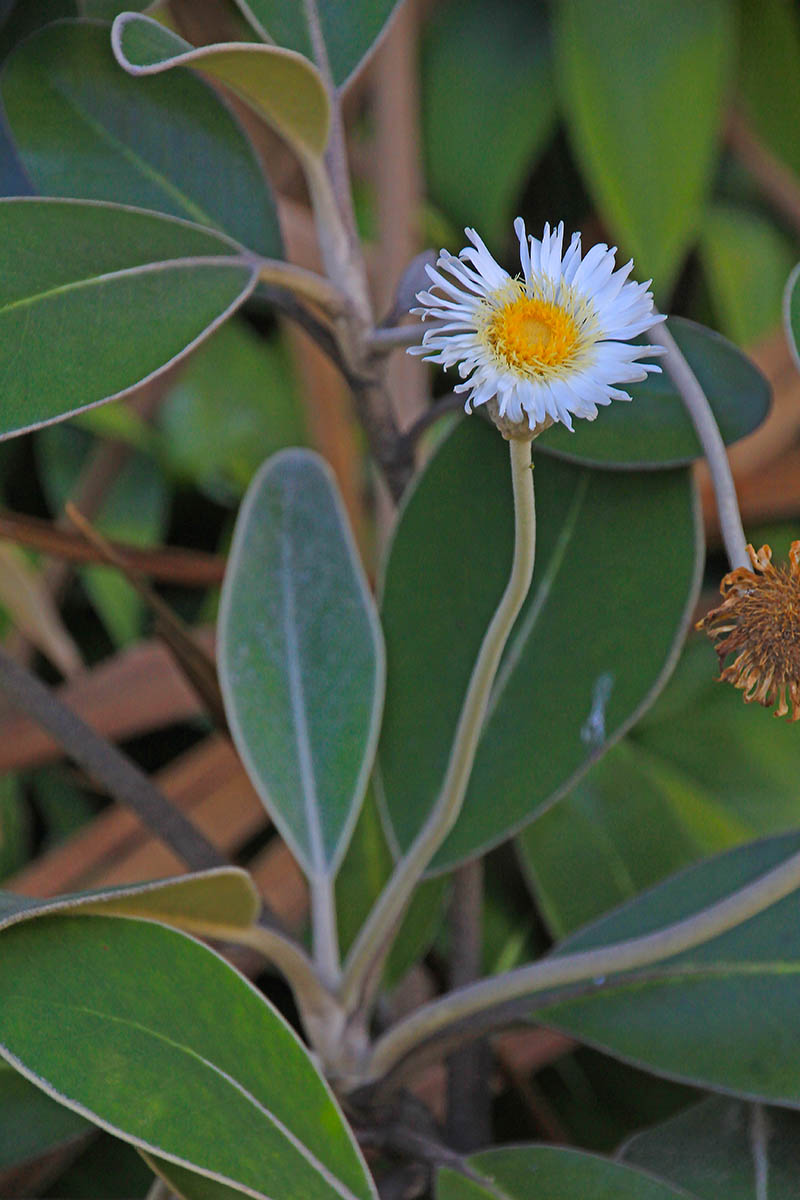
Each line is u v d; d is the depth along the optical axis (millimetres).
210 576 797
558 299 639
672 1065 694
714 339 707
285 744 721
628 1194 678
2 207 677
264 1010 657
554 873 777
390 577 733
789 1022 694
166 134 716
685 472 714
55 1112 709
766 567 660
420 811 724
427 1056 699
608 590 720
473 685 664
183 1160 638
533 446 709
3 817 824
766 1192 688
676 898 713
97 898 644
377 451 727
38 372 667
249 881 669
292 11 705
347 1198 643
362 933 698
